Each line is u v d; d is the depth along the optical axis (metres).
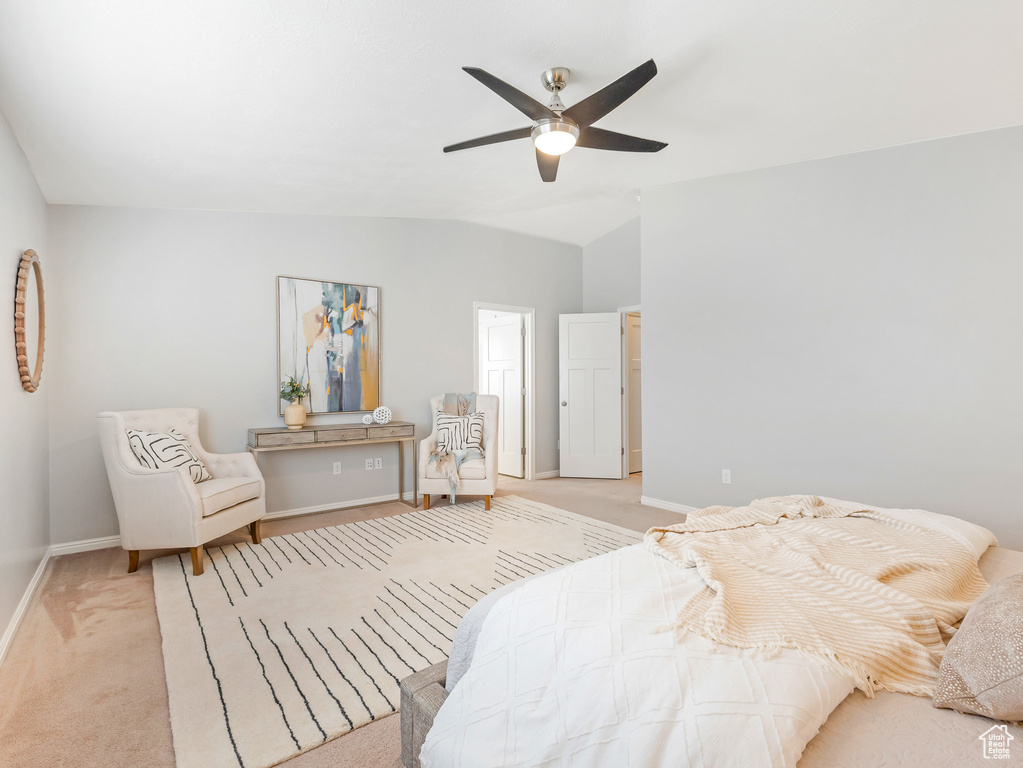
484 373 6.47
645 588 1.16
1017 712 0.76
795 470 3.51
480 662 1.09
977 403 2.80
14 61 1.83
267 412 4.09
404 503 4.66
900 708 0.85
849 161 3.26
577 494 5.00
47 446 3.18
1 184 2.21
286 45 1.95
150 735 1.58
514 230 5.68
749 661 0.88
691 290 4.07
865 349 3.19
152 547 2.89
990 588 0.97
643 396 4.43
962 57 2.19
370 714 1.68
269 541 3.52
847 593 1.14
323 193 3.76
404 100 2.45
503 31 1.99
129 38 1.79
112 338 3.48
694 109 2.72
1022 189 2.67
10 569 2.26
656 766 0.76
